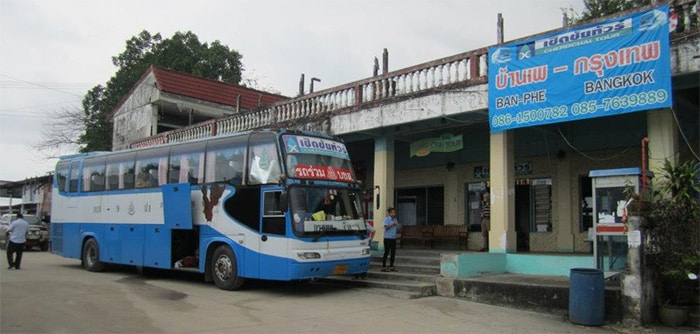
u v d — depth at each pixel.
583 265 11.55
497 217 12.94
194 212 13.59
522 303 10.39
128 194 15.59
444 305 10.69
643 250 9.17
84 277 14.96
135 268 17.41
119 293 11.83
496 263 12.53
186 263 13.66
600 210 10.50
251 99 30.16
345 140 17.41
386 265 14.66
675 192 9.69
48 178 37.19
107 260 16.02
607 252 10.45
